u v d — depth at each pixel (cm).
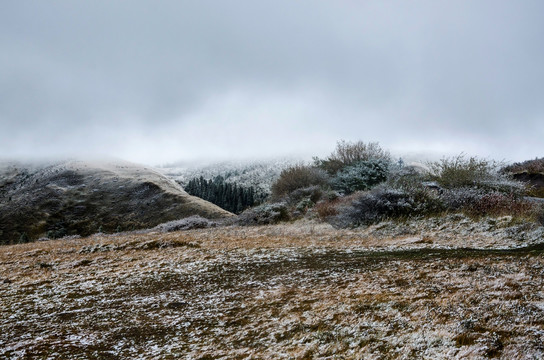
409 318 427
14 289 760
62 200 10862
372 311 465
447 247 859
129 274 836
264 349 401
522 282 496
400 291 528
